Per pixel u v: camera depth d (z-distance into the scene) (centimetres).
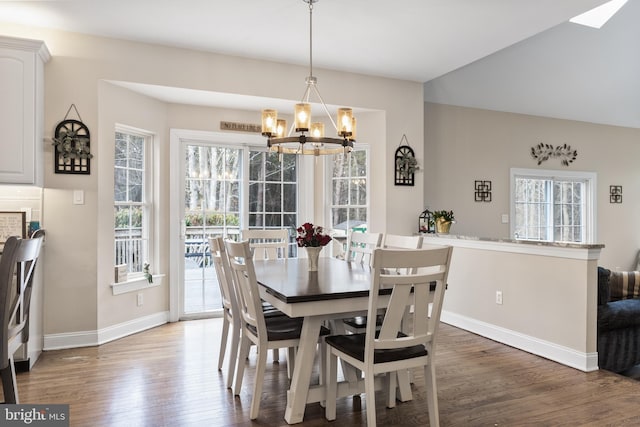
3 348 200
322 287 245
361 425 238
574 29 495
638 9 486
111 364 329
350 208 524
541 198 670
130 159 431
